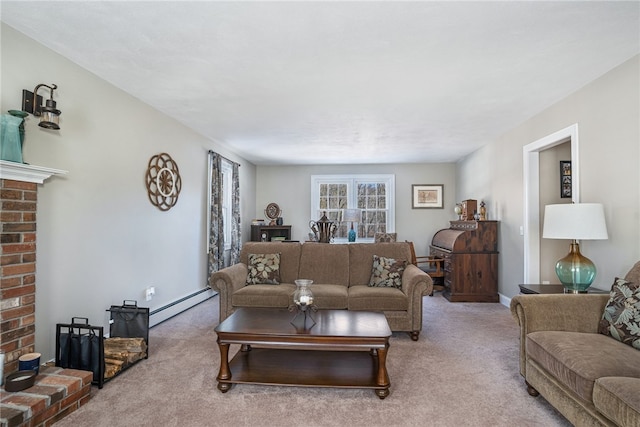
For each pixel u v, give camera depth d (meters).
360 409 2.07
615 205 2.67
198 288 4.70
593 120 2.91
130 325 2.82
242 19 2.04
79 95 2.68
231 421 1.94
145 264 3.54
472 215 5.44
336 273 3.94
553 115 3.52
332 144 5.41
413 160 6.86
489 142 5.23
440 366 2.69
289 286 3.73
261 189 7.45
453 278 4.95
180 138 4.22
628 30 2.15
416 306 3.28
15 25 2.13
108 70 2.77
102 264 2.93
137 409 2.04
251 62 2.61
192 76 2.87
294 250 4.10
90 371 2.22
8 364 1.99
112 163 3.05
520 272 4.30
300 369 2.43
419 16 2.01
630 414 1.37
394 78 2.89
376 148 5.71
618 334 1.96
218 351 2.95
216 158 5.05
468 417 1.99
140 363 2.70
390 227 7.20
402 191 7.21
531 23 2.08
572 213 2.54
